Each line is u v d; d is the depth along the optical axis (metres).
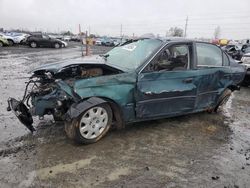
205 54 5.18
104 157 3.75
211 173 3.55
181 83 4.69
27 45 27.70
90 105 3.83
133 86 4.20
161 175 3.43
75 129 3.86
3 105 5.79
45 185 3.10
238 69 5.85
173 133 4.71
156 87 4.39
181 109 4.87
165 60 4.54
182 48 4.79
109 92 4.03
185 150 4.13
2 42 26.19
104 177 3.31
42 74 4.56
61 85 3.96
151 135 4.55
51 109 4.14
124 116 4.27
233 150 4.26
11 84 7.99
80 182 3.18
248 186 3.33
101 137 4.20
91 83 3.92
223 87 5.58
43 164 3.50
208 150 4.19
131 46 5.06
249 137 4.83
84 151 3.88
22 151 3.80
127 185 3.19
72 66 4.43
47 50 24.31
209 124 5.28
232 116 5.90
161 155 3.92
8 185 3.06
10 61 14.04
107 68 4.36
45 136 4.29
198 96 5.04
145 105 4.38
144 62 4.35
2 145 3.95
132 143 4.22
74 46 33.50
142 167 3.57
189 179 3.38
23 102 4.39
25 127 4.61
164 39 4.80
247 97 7.93
